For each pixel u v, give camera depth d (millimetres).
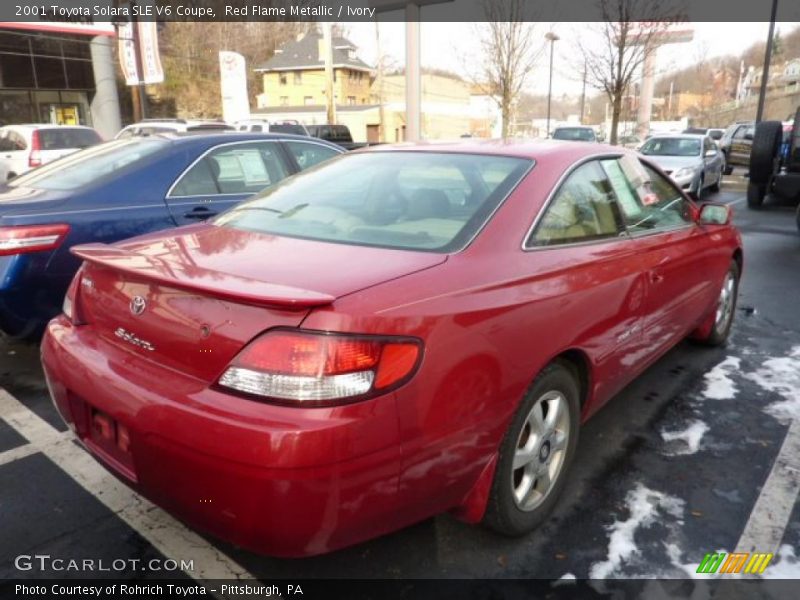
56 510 2748
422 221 2553
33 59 27281
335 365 1798
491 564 2438
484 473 2277
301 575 2383
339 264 2197
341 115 52750
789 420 3613
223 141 5004
